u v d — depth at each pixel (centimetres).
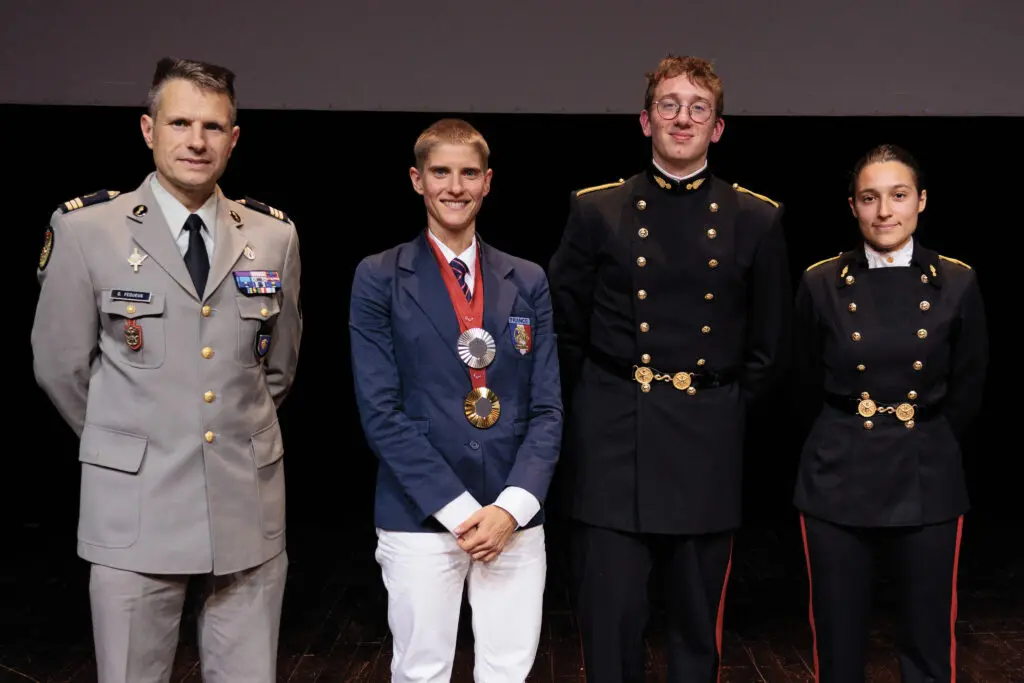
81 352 198
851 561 237
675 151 224
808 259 523
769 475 574
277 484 213
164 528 195
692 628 236
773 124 512
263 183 530
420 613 212
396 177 533
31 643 340
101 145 501
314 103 380
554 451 218
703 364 230
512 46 383
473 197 219
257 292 205
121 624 194
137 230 197
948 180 512
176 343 196
